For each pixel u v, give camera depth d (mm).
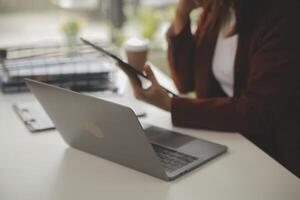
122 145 965
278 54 1188
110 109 892
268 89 1188
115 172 1001
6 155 1087
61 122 1077
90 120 974
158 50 2215
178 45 1625
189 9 1570
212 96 1577
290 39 1185
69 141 1125
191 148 1109
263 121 1219
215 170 1016
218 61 1497
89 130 1011
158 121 1326
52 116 1096
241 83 1378
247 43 1321
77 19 2271
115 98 1492
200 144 1136
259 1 1264
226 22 1425
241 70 1358
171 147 1110
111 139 976
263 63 1206
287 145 1344
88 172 1002
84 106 947
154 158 929
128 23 2389
